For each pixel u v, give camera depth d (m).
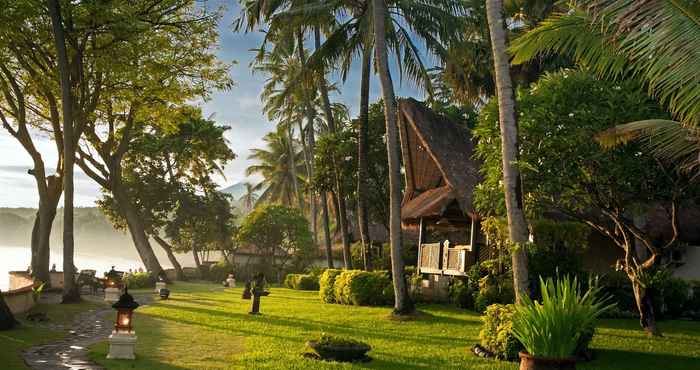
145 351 11.98
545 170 13.64
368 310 21.45
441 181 28.97
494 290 19.94
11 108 27.86
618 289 18.95
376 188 32.59
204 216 56.78
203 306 23.52
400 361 11.23
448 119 26.53
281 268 54.62
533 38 12.10
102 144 36.69
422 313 18.98
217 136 53.38
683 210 20.67
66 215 22.67
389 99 19.48
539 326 7.94
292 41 26.52
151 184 54.28
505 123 12.12
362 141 23.67
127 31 23.62
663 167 13.26
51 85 24.97
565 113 13.63
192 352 11.99
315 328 16.23
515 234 11.91
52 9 21.78
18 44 23.81
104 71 25.34
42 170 26.83
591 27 10.62
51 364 10.17
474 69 31.36
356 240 39.97
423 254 27.02
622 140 12.18
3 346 11.67
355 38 22.55
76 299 22.59
